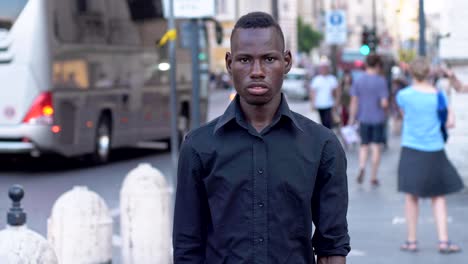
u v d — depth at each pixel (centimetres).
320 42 10988
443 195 1124
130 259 969
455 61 1625
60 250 842
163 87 2538
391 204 1516
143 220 962
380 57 1723
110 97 2242
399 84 3045
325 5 12594
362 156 1759
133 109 2362
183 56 2680
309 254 440
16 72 1995
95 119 2177
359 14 12988
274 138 433
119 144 2306
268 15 436
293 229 432
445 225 1127
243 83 428
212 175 432
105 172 2083
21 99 1997
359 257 1101
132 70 2358
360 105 1739
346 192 448
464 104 1625
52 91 2002
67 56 2056
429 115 1106
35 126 1989
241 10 8725
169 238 977
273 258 429
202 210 443
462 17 1620
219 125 434
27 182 1898
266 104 433
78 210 844
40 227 1355
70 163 2288
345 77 2791
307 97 6325
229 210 431
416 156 1114
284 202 430
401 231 1267
